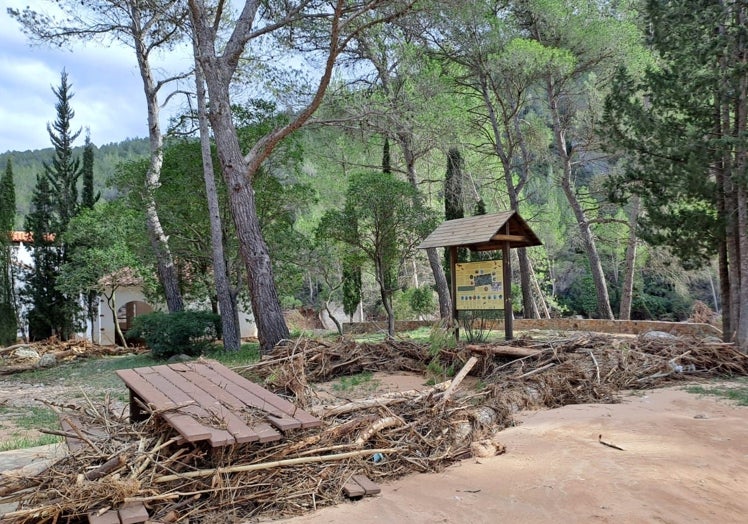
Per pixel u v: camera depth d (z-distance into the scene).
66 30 18.08
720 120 12.09
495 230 11.05
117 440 4.49
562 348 9.61
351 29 14.88
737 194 11.41
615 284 34.34
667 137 12.02
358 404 5.40
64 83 28.08
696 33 11.49
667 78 12.13
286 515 3.69
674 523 3.18
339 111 16.30
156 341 15.06
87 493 3.50
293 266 17.56
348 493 3.98
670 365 9.17
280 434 4.01
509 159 22.00
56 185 26.61
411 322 21.92
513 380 7.96
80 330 25.00
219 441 3.71
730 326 12.15
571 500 3.61
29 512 3.30
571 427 5.68
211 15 18.11
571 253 37.66
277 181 16.55
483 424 5.75
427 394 5.94
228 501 3.77
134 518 3.38
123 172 17.77
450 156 21.66
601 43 18.80
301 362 8.45
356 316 36.44
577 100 23.08
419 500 3.84
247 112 16.42
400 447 4.70
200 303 20.53
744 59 11.16
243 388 5.25
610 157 22.61
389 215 15.72
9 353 18.48
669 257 23.48
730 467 4.22
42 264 24.39
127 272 21.44
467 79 21.72
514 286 26.92
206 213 16.98
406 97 16.53
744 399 7.14
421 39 18.30
